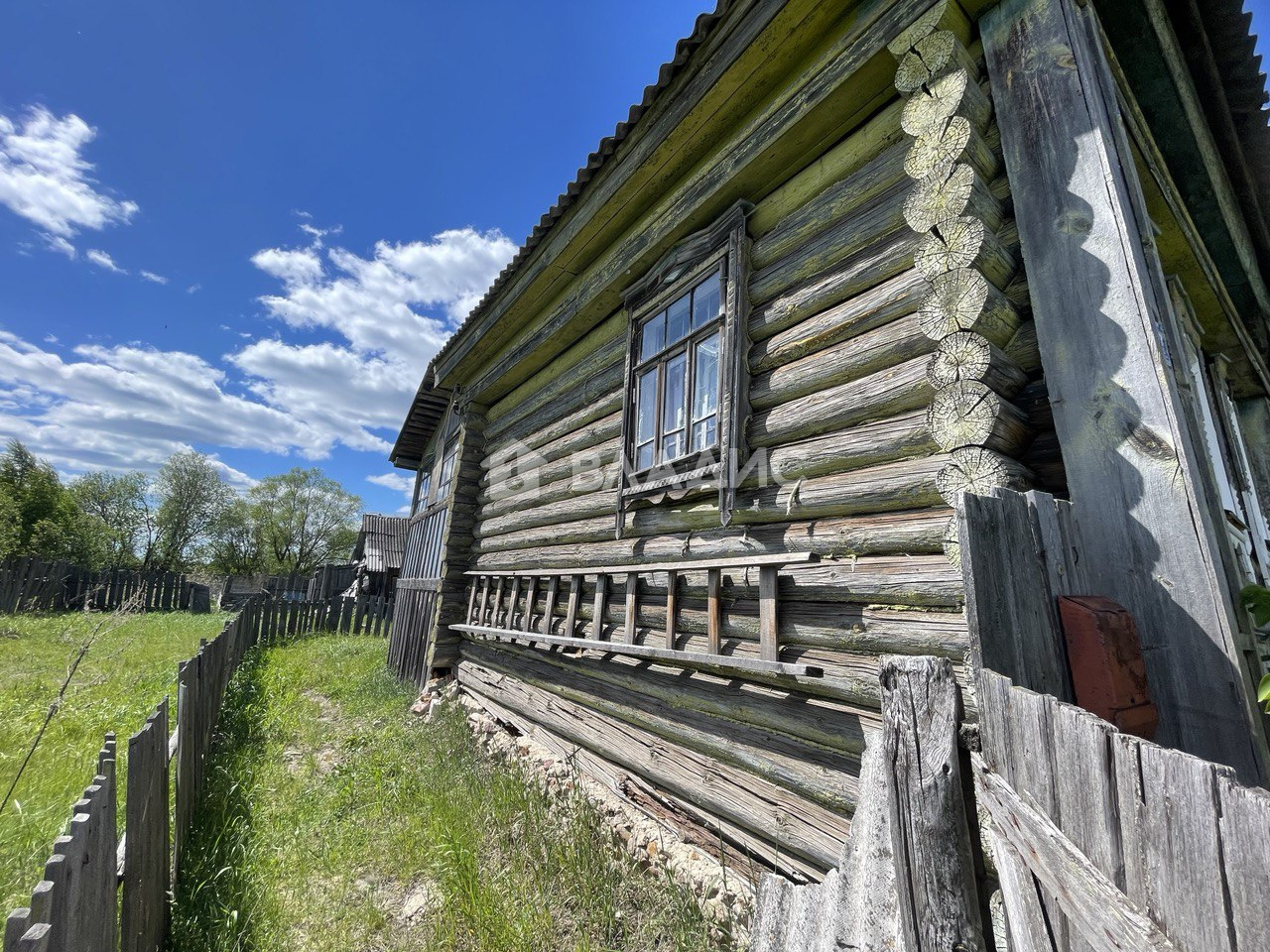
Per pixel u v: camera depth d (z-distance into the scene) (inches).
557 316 200.4
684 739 123.3
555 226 181.5
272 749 189.8
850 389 99.8
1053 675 52.9
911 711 46.8
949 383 77.2
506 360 239.0
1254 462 188.2
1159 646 60.0
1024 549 55.9
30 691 215.2
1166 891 26.5
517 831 134.9
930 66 88.4
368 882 120.3
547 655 182.9
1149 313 66.2
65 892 58.0
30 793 128.6
